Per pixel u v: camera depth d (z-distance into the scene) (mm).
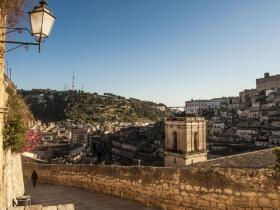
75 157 104188
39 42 5238
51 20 5305
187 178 10312
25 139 13125
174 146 45281
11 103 11750
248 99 161875
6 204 10594
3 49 6098
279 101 134000
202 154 43938
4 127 10758
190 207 10156
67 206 5820
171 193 10750
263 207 8523
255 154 23031
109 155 129750
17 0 6078
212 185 9609
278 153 9164
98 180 14234
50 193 14766
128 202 12094
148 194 11586
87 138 161125
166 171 10984
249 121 127562
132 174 12359
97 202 12273
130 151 117500
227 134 117000
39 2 5215
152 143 117750
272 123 114000
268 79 155125
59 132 167375
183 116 45250
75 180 15938
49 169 18312
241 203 8922
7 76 11125
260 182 8633
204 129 45312
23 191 15133
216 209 9453
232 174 9195
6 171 10992
